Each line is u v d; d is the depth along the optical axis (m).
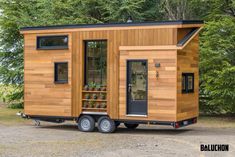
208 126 18.22
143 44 15.46
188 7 23.42
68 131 16.39
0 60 26.27
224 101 20.36
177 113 15.04
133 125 17.42
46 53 17.12
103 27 16.08
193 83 16.48
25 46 17.52
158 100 15.21
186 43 15.12
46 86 17.11
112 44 15.94
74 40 16.59
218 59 20.14
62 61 16.80
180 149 12.16
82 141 13.72
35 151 11.85
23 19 24.11
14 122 19.36
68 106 16.69
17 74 25.55
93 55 16.75
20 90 26.91
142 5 23.55
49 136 14.95
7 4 25.55
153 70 15.27
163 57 15.12
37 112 17.28
